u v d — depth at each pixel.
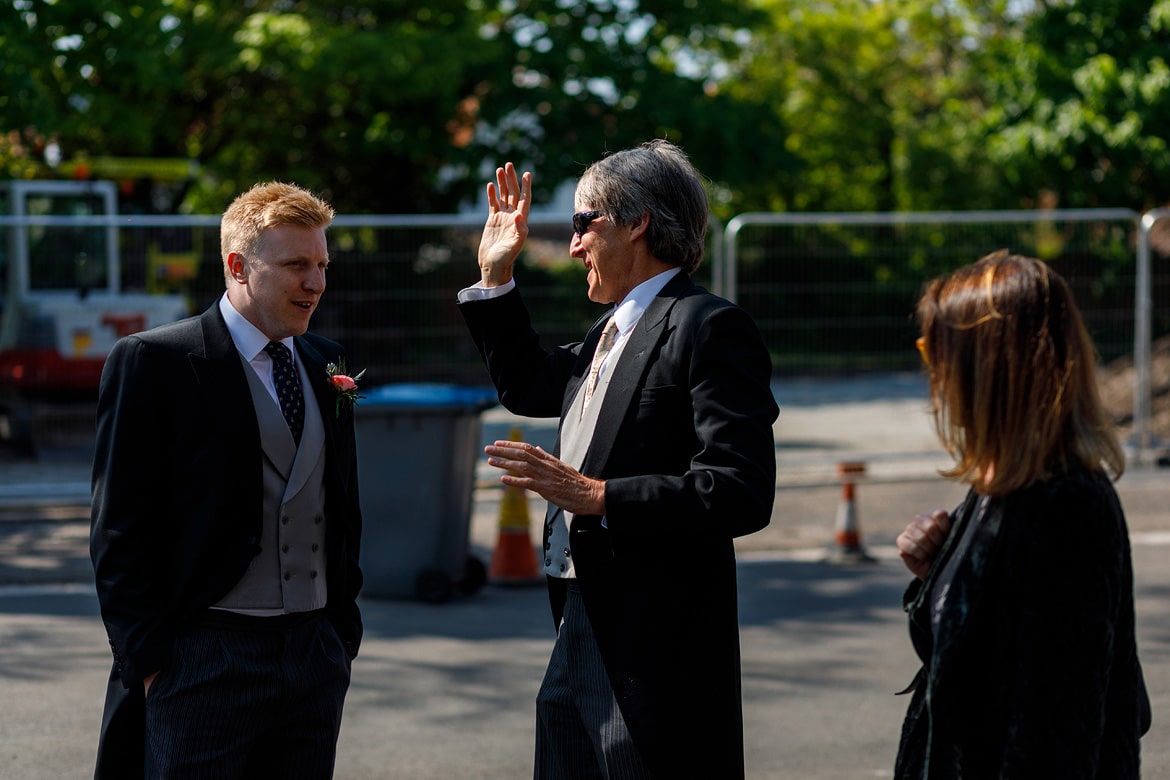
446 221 11.08
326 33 19.52
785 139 23.66
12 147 16.06
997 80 21.77
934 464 12.05
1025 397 2.29
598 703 3.14
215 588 3.23
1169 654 6.51
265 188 3.41
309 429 3.39
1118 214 11.90
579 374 3.38
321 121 22.52
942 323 2.40
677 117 21.97
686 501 2.92
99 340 11.56
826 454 11.69
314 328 10.91
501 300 3.65
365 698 5.86
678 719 3.05
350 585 3.54
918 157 28.58
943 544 2.44
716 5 22.97
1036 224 12.05
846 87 29.55
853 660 6.45
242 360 3.31
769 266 11.85
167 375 3.25
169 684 3.22
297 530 3.34
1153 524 9.63
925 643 2.41
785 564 8.63
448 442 7.57
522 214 3.65
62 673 6.17
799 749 5.22
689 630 3.09
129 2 15.63
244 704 3.25
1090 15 20.38
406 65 19.58
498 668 6.32
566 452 3.31
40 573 8.26
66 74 15.49
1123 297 11.96
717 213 28.03
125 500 3.21
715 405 3.00
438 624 7.14
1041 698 2.19
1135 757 2.31
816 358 11.95
